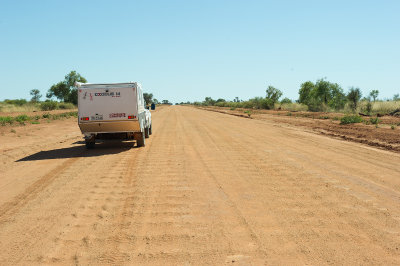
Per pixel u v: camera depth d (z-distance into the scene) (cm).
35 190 693
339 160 925
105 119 1234
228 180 724
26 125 2417
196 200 590
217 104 10619
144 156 1065
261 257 376
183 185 691
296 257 375
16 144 1454
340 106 3844
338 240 418
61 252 400
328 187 655
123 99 1232
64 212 546
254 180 720
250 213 520
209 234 443
